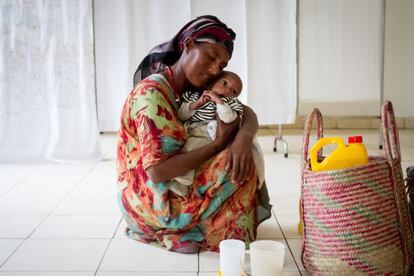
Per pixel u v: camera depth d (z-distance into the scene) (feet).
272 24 12.23
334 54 12.87
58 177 10.18
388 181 4.83
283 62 12.41
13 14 10.87
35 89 11.23
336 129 16.67
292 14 12.19
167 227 5.88
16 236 6.64
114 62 12.50
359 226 4.71
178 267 5.54
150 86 5.50
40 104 11.32
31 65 11.12
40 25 10.94
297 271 5.42
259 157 5.79
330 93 13.12
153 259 5.78
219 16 12.25
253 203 5.98
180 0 12.15
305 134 5.23
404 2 14.40
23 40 10.99
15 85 11.18
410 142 13.87
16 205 8.14
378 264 4.74
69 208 7.95
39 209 7.91
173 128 5.39
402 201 5.04
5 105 11.24
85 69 11.12
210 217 5.77
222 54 5.63
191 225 5.80
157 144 5.32
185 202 5.67
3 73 11.11
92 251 6.06
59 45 11.02
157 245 6.19
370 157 5.45
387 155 4.90
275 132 15.97
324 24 12.69
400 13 14.47
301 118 16.56
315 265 5.02
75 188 9.26
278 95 12.53
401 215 4.89
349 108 13.47
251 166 5.55
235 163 5.36
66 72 11.13
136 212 6.06
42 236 6.63
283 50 12.36
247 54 12.30
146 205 5.83
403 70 14.74
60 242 6.39
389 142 4.91
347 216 4.72
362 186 4.70
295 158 11.94
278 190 8.98
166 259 5.77
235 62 12.44
